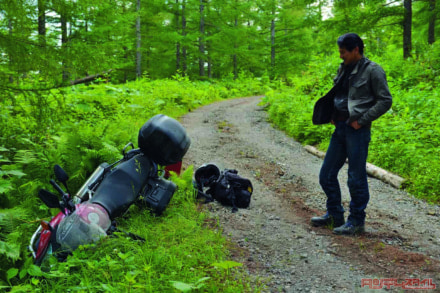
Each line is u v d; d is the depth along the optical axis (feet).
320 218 13.38
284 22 105.29
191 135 31.45
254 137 32.07
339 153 12.62
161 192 13.26
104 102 33.04
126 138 18.83
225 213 14.40
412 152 20.22
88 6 17.92
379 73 11.24
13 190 13.97
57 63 16.24
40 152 16.20
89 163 14.94
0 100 16.21
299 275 9.81
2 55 15.52
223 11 98.43
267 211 15.07
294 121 33.35
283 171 21.57
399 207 15.75
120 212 11.53
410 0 44.57
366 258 10.68
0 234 10.86
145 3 85.66
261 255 11.02
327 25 48.98
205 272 9.56
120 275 8.93
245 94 78.33
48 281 8.86
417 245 11.78
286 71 103.24
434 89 32.99
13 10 15.46
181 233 11.89
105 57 17.69
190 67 121.80
